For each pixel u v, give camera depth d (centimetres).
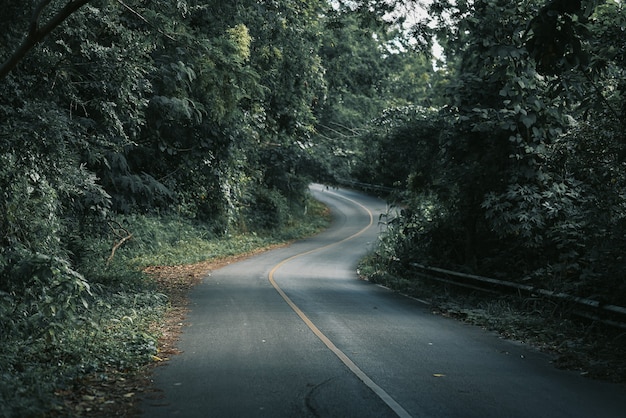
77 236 1708
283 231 4688
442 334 1160
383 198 6556
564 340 1082
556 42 797
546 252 1606
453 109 1778
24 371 761
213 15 1848
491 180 1719
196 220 3681
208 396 702
